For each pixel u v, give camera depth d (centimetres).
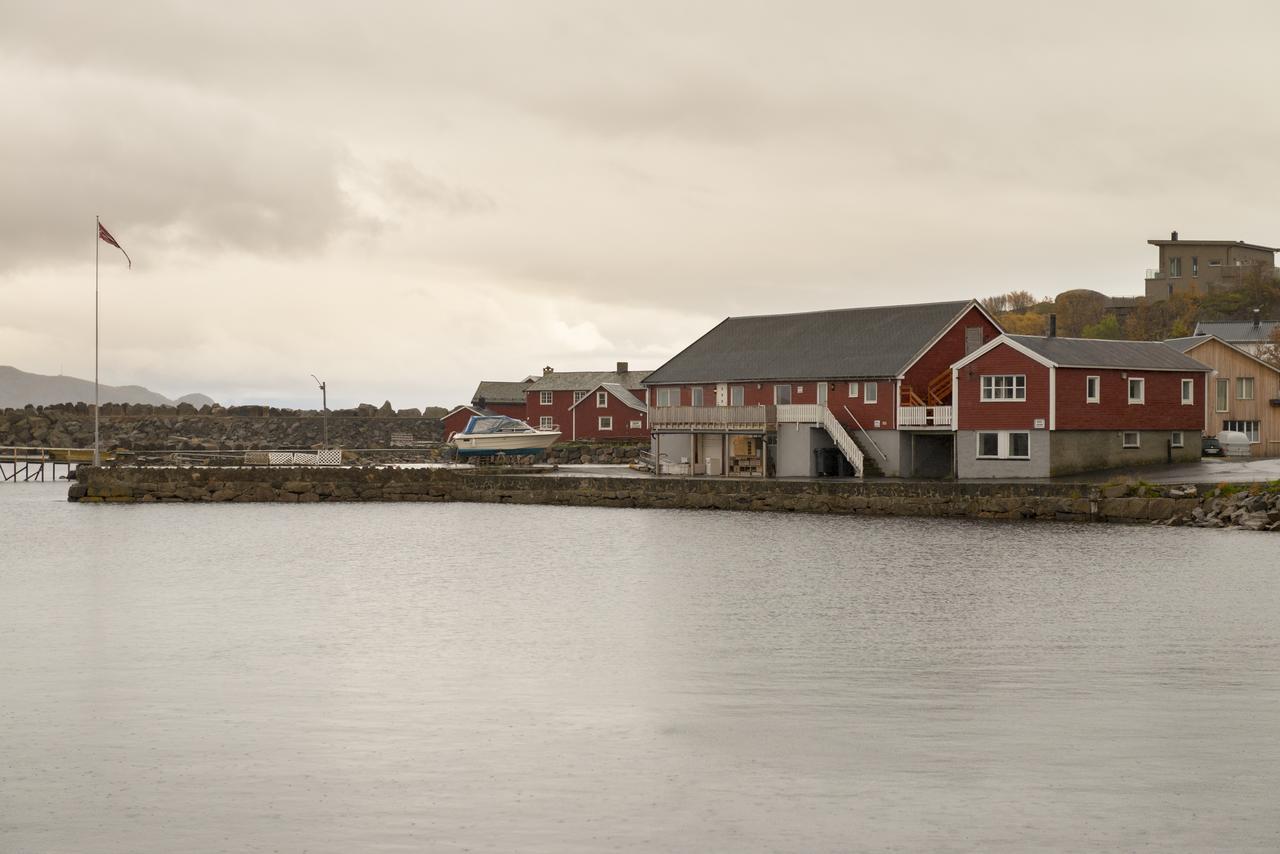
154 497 9019
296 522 7312
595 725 2402
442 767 2127
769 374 8706
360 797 1972
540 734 2338
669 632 3450
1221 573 4406
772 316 9638
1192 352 8325
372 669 2964
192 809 1922
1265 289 16088
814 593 4131
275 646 3284
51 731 2383
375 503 8775
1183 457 7675
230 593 4338
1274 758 2134
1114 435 7350
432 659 3088
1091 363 7238
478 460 10938
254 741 2303
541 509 8056
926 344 8169
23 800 1969
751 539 5881
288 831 1823
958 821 1836
